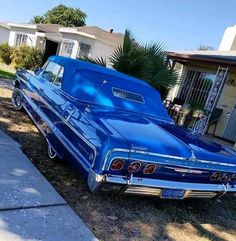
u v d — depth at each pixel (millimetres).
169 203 4816
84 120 4172
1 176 4102
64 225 3467
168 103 13602
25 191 3896
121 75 5605
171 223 4238
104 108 4875
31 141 5863
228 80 12742
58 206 3787
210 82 13648
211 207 5145
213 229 4422
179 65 15422
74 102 4738
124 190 3777
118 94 5191
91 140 3795
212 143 4777
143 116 5117
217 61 11852
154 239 3740
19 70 7797
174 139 4254
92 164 3674
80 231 3445
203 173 4227
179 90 14922
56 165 5039
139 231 3822
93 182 3631
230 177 4492
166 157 3828
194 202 5113
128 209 4258
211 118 12641
